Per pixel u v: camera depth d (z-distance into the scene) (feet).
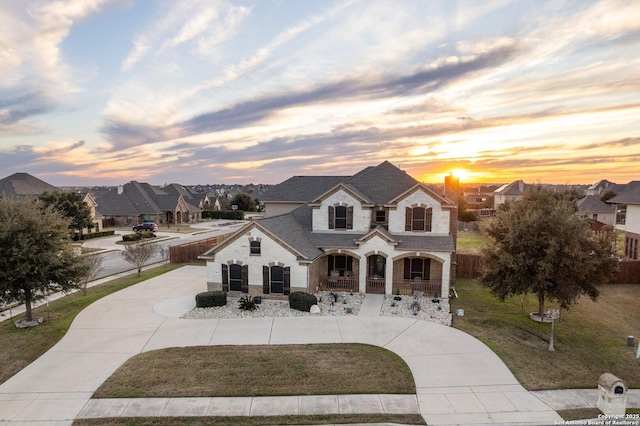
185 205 268.62
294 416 39.50
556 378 46.96
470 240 168.96
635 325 67.00
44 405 41.75
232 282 80.74
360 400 42.34
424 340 58.49
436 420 38.58
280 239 77.61
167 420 38.88
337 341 58.13
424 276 86.53
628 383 46.34
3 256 62.64
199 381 46.26
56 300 82.94
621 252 127.24
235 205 340.18
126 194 254.27
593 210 218.18
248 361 51.37
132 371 48.83
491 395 43.14
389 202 88.43
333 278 86.43
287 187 118.73
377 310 72.79
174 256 126.82
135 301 79.77
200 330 63.00
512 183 301.43
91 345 57.41
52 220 68.39
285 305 75.66
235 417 39.34
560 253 59.06
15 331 63.46
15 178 214.69
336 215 90.74
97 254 140.15
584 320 69.36
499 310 74.74
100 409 40.88
